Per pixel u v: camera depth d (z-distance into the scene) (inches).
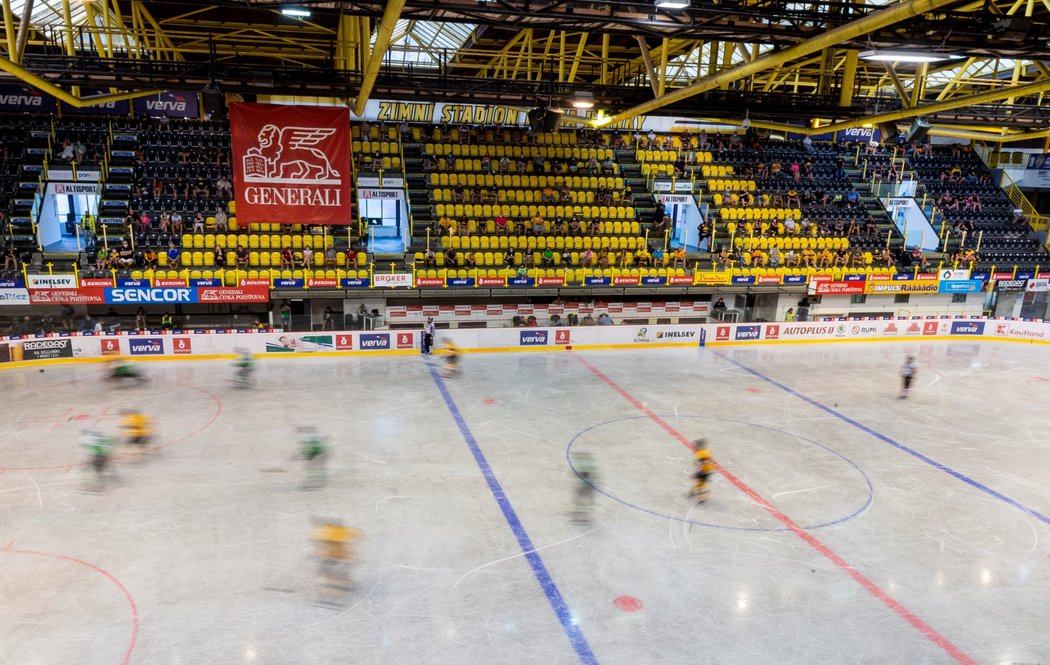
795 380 984.3
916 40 644.7
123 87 887.1
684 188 1462.8
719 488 611.5
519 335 1116.5
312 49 1210.0
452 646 391.5
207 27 1152.2
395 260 1235.9
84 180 1224.2
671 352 1143.0
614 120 1038.4
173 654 378.0
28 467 612.4
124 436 692.1
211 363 984.9
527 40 1061.8
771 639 405.7
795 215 1475.1
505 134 1482.5
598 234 1354.6
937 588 463.5
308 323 1149.1
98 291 1034.7
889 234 1456.7
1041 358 1157.7
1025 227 1565.0
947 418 827.4
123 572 454.6
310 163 1015.6
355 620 411.5
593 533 524.1
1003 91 763.4
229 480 597.6
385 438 708.0
